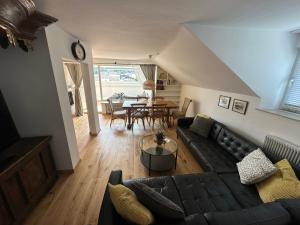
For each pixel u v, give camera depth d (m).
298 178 1.55
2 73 1.96
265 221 1.04
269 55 2.32
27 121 2.19
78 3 1.52
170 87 6.37
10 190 1.53
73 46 2.68
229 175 1.97
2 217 1.43
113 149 3.35
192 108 5.21
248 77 2.39
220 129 3.00
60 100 2.20
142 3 1.51
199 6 1.56
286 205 1.17
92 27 2.25
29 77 2.01
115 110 5.22
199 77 3.71
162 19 1.92
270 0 1.39
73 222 1.72
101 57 5.50
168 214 1.10
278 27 2.10
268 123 2.32
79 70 5.60
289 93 2.43
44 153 2.16
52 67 2.01
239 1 1.43
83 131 4.37
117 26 2.20
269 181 1.63
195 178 1.88
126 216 1.11
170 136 4.12
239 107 2.93
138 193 1.22
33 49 1.89
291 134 1.98
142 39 2.86
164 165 2.51
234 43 2.21
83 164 2.79
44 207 1.90
